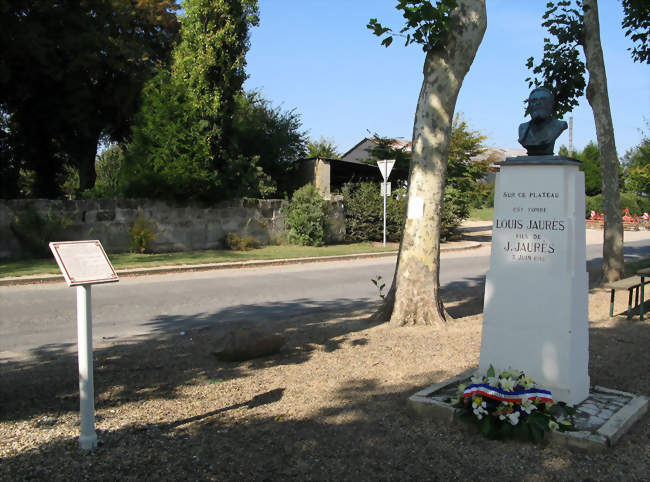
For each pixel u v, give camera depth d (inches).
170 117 702.5
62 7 805.9
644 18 547.8
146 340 285.3
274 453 147.3
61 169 1029.2
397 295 308.5
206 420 171.0
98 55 871.7
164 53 1063.6
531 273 177.6
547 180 175.0
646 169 1208.8
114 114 981.2
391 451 148.0
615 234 476.1
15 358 250.2
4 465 137.9
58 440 154.0
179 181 685.3
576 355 175.3
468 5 286.2
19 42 724.0
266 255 691.4
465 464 140.6
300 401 187.6
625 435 156.7
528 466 139.2
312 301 415.5
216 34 753.0
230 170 788.6
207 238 746.8
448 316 314.3
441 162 298.8
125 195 711.1
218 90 772.0
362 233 906.7
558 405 163.9
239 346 237.8
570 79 526.0
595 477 133.2
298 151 1056.2
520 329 179.5
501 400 155.3
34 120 880.3
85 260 146.6
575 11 494.3
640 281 348.8
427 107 294.2
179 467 138.9
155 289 459.5
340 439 155.9
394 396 190.5
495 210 185.2
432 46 288.2
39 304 383.2
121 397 193.2
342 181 1108.5
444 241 1010.1
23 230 585.6
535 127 183.0
